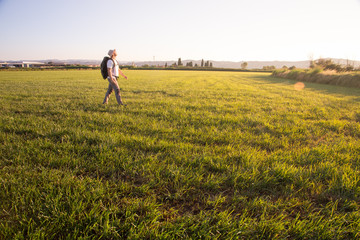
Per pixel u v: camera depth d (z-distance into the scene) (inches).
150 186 76.3
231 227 57.5
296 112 228.2
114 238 53.6
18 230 53.1
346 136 145.6
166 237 52.2
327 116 207.3
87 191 69.4
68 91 379.9
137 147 110.3
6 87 439.2
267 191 77.3
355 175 83.0
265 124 167.0
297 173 85.1
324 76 755.4
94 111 208.1
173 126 158.7
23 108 209.5
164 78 974.4
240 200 70.0
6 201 63.2
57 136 124.9
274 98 342.6
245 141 129.6
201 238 54.2
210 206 68.2
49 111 197.0
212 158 99.5
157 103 262.5
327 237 54.6
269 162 98.0
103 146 106.8
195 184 78.5
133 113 202.8
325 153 108.8
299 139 135.7
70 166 88.2
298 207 68.5
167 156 101.3
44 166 87.9
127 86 520.1
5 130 133.5
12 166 84.3
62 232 54.5
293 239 55.2
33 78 826.2
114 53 230.4
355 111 237.3
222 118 187.5
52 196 65.6
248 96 362.6
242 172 86.9
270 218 62.5
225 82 767.7
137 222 58.2
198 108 237.8
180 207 67.2
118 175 82.5
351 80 625.3
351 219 61.3
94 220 57.2
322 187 78.4
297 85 663.8
